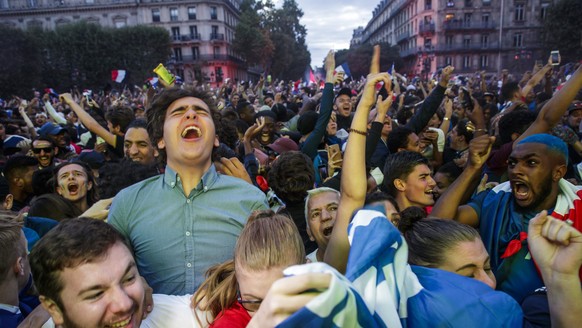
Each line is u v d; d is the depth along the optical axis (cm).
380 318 102
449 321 115
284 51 6456
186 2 5953
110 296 117
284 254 123
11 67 3372
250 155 342
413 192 246
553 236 122
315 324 76
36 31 3959
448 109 521
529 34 5478
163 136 181
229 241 172
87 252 115
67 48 3941
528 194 182
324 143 466
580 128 486
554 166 177
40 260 117
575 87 222
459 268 143
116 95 1794
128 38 4212
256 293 122
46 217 256
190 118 171
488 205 204
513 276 176
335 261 146
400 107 671
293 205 244
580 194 181
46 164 406
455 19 5622
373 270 109
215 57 6097
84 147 611
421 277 130
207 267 169
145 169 257
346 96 588
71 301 116
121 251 124
